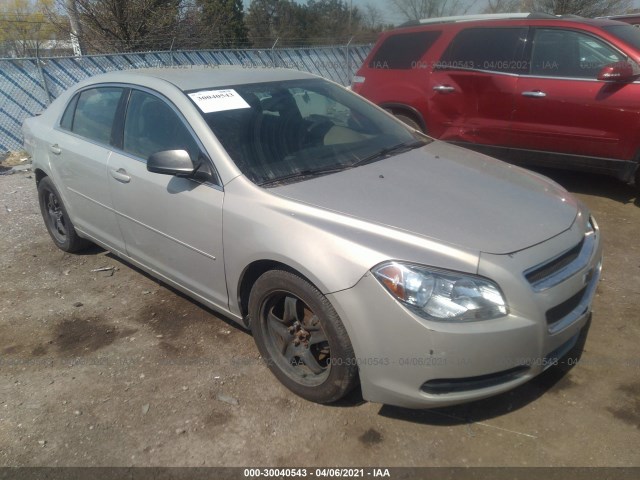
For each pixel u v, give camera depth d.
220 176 3.06
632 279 4.04
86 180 4.02
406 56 6.63
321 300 2.59
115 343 3.51
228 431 2.74
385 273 2.40
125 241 3.88
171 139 3.37
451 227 2.59
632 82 5.11
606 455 2.51
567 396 2.88
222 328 3.62
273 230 2.75
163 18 15.88
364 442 2.64
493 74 5.87
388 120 4.04
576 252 2.74
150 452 2.63
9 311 3.95
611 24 5.53
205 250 3.16
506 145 5.97
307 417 2.81
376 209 2.72
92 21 15.39
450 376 2.39
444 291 2.35
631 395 2.86
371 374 2.53
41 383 3.16
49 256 4.85
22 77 9.43
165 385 3.09
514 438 2.62
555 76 5.53
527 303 2.39
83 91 4.29
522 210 2.82
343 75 14.29
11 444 2.72
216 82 3.57
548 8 20.78
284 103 3.60
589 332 3.40
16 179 7.39
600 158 5.43
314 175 3.10
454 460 2.52
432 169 3.28
